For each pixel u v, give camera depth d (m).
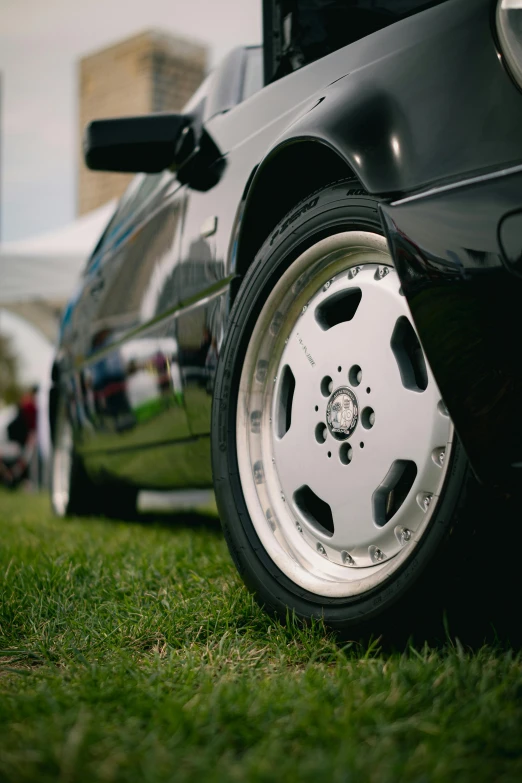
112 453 3.34
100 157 2.49
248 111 2.10
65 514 4.14
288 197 1.87
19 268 7.25
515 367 1.19
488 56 1.31
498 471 1.22
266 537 1.71
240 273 1.96
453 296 1.24
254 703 1.11
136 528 3.43
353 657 1.38
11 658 1.50
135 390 2.80
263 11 2.17
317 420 1.62
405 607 1.35
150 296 2.62
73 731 1.00
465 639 1.41
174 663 1.36
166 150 2.51
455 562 1.30
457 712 1.06
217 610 1.66
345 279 1.62
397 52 1.49
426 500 1.39
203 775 0.89
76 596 1.93
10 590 1.94
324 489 1.59
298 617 1.56
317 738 1.00
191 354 2.22
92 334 3.38
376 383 1.49
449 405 1.26
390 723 1.04
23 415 9.02
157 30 16.19
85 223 7.86
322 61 1.79
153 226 2.68
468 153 1.28
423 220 1.29
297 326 1.71
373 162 1.40
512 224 1.18
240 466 1.80
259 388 1.81
